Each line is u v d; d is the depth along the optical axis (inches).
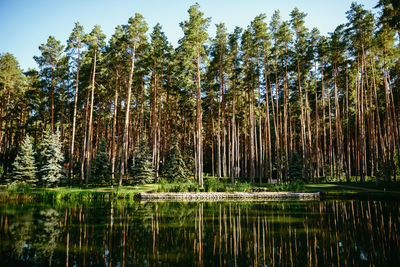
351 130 1852.9
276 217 549.3
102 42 1252.5
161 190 1011.9
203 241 362.6
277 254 306.2
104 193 922.1
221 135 1962.4
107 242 356.5
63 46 1487.5
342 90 1646.2
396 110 1530.5
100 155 1214.3
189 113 1900.8
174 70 1417.3
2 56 1612.9
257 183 1325.0
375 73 1300.4
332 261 281.1
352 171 1926.7
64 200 863.7
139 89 1644.9
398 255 299.0
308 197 960.3
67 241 360.5
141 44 1210.0
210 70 1385.3
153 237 383.6
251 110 1321.4
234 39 1248.2
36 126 1729.8
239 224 476.7
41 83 1465.3
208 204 789.2
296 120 1913.1
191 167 1598.2
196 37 1124.5
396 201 828.6
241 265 267.6
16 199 859.4
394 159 1291.8
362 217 542.9
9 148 1601.9
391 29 1007.0
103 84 1492.4
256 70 1284.4
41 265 267.6
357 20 1133.7
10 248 327.3
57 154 1074.1
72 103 1621.6
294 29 1322.6
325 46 1360.7
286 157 1280.8
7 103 1734.7
